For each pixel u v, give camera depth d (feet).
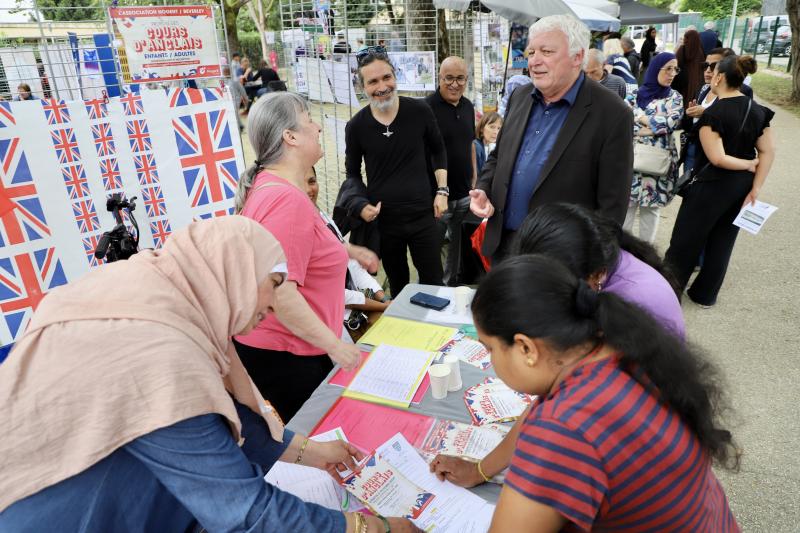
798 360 9.74
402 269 11.78
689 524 2.74
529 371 2.89
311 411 5.32
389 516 4.01
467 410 5.21
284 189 5.63
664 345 2.71
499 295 2.81
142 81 9.07
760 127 10.25
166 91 9.29
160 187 9.59
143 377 2.59
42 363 2.55
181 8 9.08
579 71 7.63
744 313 11.46
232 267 3.06
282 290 5.18
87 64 10.62
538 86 7.65
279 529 2.92
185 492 2.73
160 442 2.63
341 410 5.31
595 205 7.92
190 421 2.68
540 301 2.73
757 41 64.75
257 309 3.25
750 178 10.60
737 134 10.27
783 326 10.84
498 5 14.29
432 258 11.41
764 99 39.40
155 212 9.66
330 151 22.54
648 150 12.32
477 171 13.97
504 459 4.10
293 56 15.71
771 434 8.02
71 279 9.05
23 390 2.50
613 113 7.45
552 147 7.84
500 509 2.71
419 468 4.48
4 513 2.51
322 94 14.51
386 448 4.68
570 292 2.79
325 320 6.45
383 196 10.79
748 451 7.72
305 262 5.65
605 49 25.32
